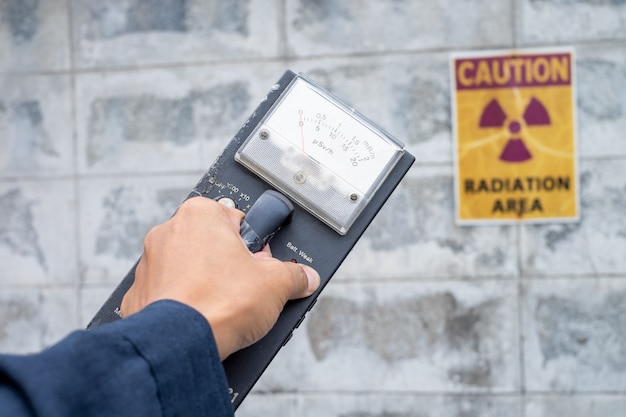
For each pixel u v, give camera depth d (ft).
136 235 6.47
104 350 1.22
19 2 6.54
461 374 6.22
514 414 6.19
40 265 6.57
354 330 6.29
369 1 6.23
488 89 6.17
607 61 6.11
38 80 6.55
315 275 2.25
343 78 6.27
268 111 2.64
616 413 6.14
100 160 6.50
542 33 6.13
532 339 6.18
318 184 2.52
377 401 6.27
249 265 1.73
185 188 6.42
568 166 6.15
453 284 6.22
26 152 6.57
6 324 6.60
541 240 6.19
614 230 6.15
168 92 6.42
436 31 6.19
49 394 1.10
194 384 1.35
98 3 6.47
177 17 6.39
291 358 6.35
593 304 6.16
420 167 6.24
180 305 1.44
